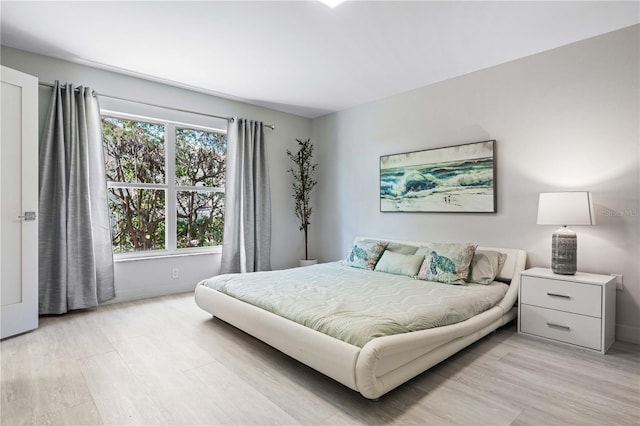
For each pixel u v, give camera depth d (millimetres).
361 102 4555
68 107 3205
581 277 2572
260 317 2359
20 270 2707
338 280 3131
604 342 2377
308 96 4328
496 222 3369
